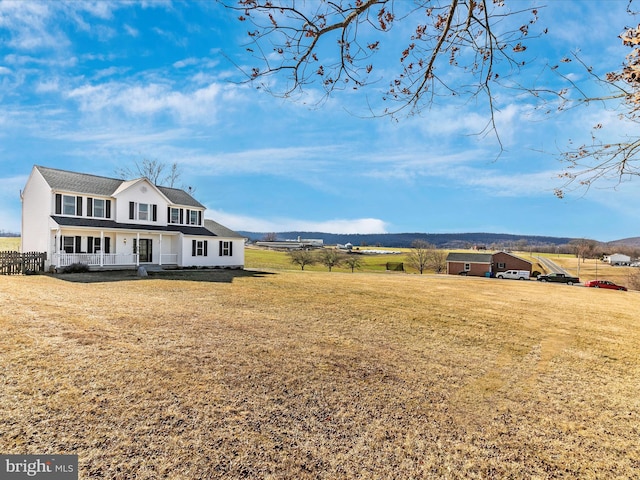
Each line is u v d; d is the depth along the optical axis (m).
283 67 3.44
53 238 19.02
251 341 7.37
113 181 23.59
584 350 8.97
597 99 3.35
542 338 9.95
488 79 3.64
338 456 3.65
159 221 23.80
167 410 4.26
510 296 20.36
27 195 21.81
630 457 3.95
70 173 21.69
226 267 26.27
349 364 6.48
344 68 3.61
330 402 4.89
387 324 10.21
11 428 3.61
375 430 4.24
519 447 4.07
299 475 3.29
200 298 12.27
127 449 3.45
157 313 9.33
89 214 20.56
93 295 11.57
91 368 5.24
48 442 3.45
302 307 11.81
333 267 60.00
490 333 10.07
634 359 8.43
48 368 5.10
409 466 3.56
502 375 6.61
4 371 4.87
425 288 21.27
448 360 7.27
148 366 5.52
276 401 4.78
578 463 3.79
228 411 4.38
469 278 36.72
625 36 2.66
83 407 4.14
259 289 15.47
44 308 8.77
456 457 3.78
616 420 4.95
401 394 5.35
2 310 8.16
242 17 3.15
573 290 28.66
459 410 4.97
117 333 7.12
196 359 6.02
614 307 18.62
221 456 3.48
